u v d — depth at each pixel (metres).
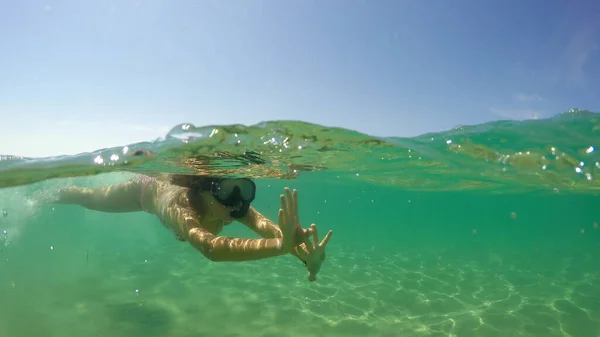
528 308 2.48
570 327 2.12
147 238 5.94
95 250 4.36
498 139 2.10
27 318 1.99
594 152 1.96
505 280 3.38
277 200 14.52
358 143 2.17
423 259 4.54
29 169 2.24
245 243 0.99
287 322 2.06
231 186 1.27
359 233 9.09
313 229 1.03
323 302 2.45
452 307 2.45
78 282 2.77
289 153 2.34
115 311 2.15
